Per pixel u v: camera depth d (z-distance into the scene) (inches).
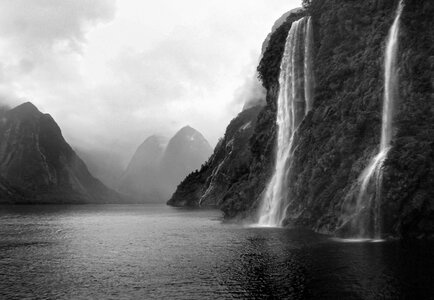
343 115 2111.2
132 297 976.9
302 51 2807.6
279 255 1393.9
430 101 1728.6
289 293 952.3
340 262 1214.9
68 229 3038.9
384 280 1007.0
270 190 2726.4
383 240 1594.5
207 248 1674.5
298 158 2384.4
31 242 2107.5
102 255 1608.0
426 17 1881.2
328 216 1963.6
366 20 2246.6
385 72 1958.7
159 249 1731.1
